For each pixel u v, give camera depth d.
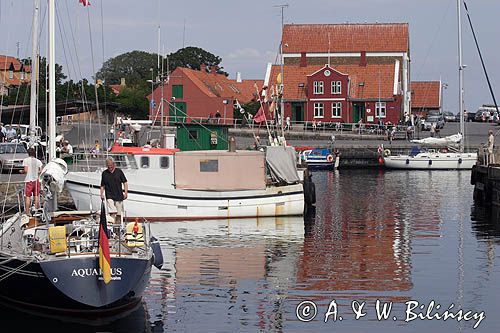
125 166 38.47
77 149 49.78
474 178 49.41
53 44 24.08
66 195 39.53
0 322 20.48
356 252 30.72
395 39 117.75
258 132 81.25
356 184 61.88
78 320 20.53
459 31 76.94
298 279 25.81
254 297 23.50
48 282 19.77
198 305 22.53
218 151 39.34
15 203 37.53
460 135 78.00
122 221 25.00
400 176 69.88
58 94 79.44
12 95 74.06
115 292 20.03
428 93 138.12
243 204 38.75
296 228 36.66
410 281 25.66
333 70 104.00
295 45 118.00
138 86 130.12
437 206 46.56
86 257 19.94
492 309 22.42
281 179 41.28
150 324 20.64
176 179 38.75
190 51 148.62
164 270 26.91
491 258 29.41
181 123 49.84
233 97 107.88
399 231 36.28
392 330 20.64
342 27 119.56
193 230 35.31
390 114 103.56
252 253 30.25
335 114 104.50
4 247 21.94
